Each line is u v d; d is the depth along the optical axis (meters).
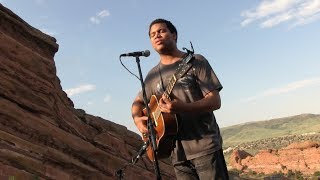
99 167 15.73
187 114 3.97
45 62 15.16
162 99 3.88
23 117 13.10
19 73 13.86
